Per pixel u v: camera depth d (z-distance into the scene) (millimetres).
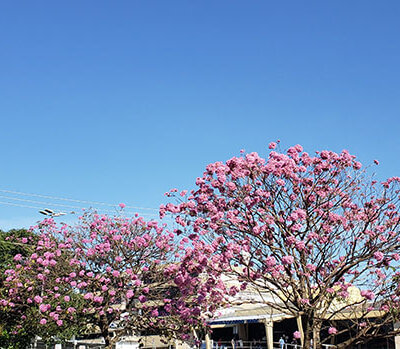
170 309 15422
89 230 17781
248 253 10383
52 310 16719
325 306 10734
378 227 10008
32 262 17156
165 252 16781
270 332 25562
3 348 17250
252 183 10586
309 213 10430
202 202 10727
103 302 16547
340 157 10602
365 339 9734
